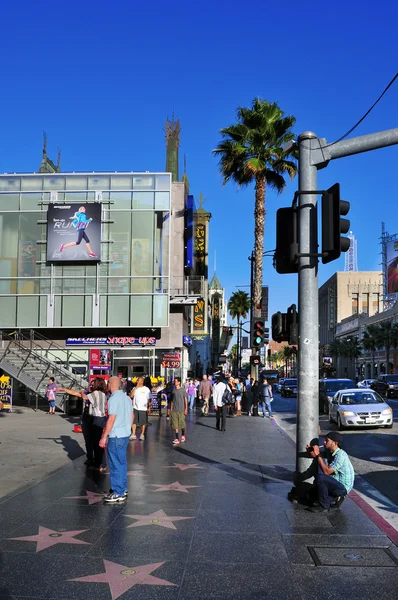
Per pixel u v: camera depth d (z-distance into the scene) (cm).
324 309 15700
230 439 1645
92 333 3447
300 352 833
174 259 3616
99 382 1113
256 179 3027
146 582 505
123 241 3391
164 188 3406
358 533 655
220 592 484
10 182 3425
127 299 3366
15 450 1375
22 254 3406
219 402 1911
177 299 3419
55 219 3372
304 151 844
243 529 671
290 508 777
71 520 708
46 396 2622
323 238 804
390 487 977
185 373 3806
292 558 570
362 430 2030
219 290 13188
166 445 1495
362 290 13938
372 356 10669
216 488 912
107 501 809
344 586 498
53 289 3384
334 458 784
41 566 543
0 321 3381
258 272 3005
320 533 655
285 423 2320
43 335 3450
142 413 1605
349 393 2233
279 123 3048
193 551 590
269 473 1061
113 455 816
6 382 2727
